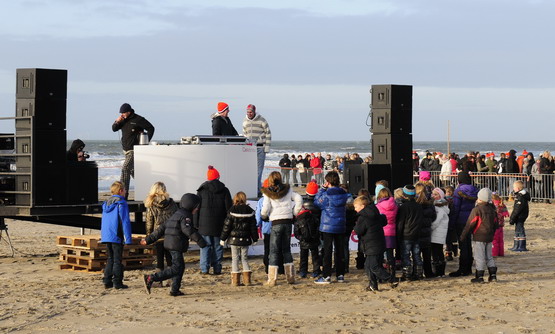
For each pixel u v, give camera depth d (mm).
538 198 27094
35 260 14328
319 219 12078
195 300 10117
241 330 8227
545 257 14680
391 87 15141
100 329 8328
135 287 11188
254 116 15570
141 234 14570
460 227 12883
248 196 14328
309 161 37344
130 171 14172
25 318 8930
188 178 13812
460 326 8438
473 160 28531
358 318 8859
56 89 12711
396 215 11586
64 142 12781
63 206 12773
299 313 9195
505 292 10680
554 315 9062
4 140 13703
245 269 11398
